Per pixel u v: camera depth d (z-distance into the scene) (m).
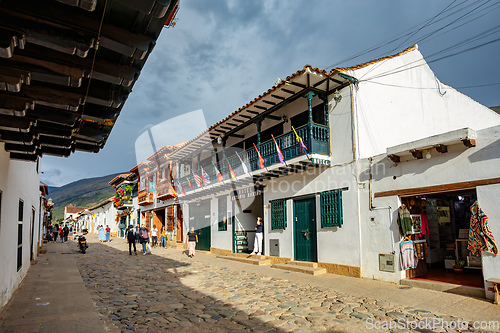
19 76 2.88
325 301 7.26
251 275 10.67
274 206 13.09
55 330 5.08
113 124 4.86
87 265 13.31
